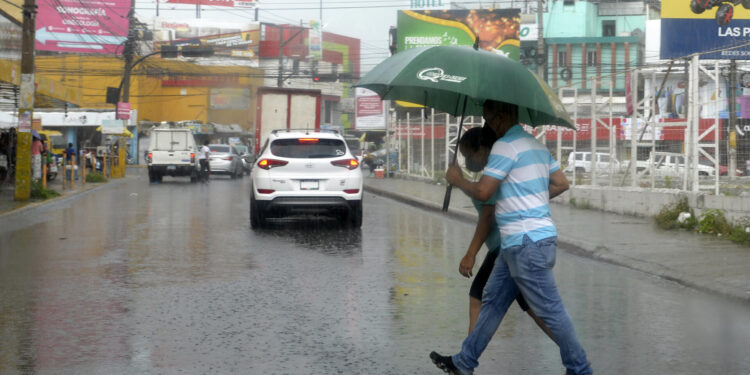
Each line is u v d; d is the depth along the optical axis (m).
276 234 15.06
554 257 5.18
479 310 5.75
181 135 37.81
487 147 5.59
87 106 72.06
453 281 9.84
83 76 71.69
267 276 10.16
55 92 38.22
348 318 7.65
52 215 18.81
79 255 12.01
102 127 39.09
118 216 18.62
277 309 8.06
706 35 24.30
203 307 8.15
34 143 24.75
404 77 5.09
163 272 10.43
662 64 17.27
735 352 6.43
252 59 94.88
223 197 25.84
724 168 15.62
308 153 15.80
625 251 11.98
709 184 15.51
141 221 17.41
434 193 27.64
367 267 10.98
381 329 7.20
